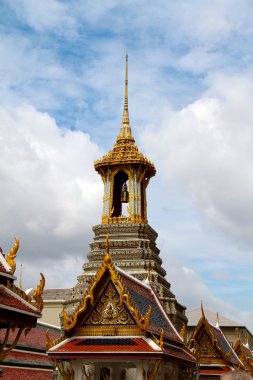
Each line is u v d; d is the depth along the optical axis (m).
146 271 53.44
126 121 65.25
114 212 61.50
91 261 56.25
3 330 41.34
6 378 37.34
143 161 60.59
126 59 69.94
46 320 68.12
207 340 48.41
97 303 28.94
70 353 27.73
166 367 34.03
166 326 34.66
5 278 22.36
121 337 28.17
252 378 9.15
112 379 33.22
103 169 61.59
